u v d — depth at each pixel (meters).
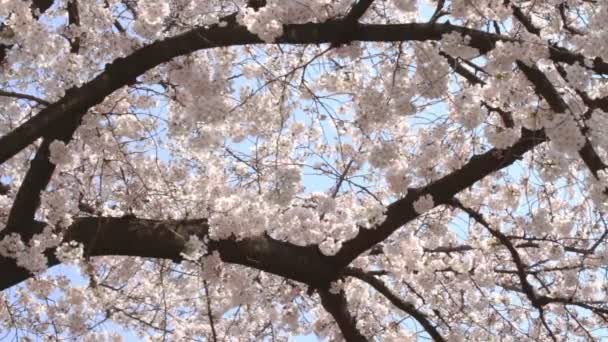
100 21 5.03
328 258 5.68
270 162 6.25
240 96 5.65
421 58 4.74
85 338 6.91
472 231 7.05
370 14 5.75
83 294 6.23
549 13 5.52
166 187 6.36
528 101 4.92
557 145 4.31
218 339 6.93
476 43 4.52
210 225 5.25
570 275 6.32
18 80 5.40
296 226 5.67
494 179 6.67
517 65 4.62
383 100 4.91
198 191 6.18
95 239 5.02
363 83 6.00
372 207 5.64
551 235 6.50
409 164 5.92
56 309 6.55
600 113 4.39
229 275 5.68
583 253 6.41
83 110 4.89
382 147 5.02
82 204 5.92
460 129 5.49
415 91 4.89
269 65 5.96
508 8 4.53
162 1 4.55
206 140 5.07
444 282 7.09
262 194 5.34
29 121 4.72
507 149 5.33
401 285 7.38
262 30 4.57
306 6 4.53
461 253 7.11
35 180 4.91
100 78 4.83
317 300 7.38
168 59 4.83
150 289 7.09
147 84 5.20
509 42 4.41
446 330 6.82
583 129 4.55
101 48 5.20
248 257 5.41
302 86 5.55
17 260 4.82
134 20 4.89
